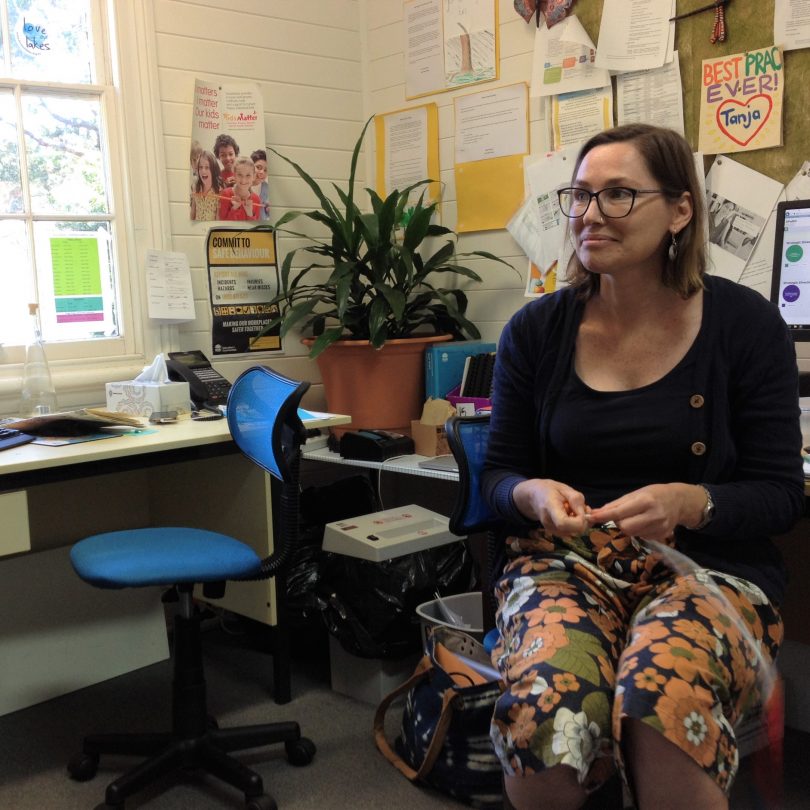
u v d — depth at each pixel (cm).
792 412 141
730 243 230
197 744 194
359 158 324
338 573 238
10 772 205
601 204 140
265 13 295
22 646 236
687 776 107
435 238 306
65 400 258
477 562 259
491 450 160
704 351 142
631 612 138
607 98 252
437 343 281
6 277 252
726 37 226
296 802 190
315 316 286
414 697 201
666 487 129
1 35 249
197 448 211
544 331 155
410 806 188
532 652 122
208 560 180
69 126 261
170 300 274
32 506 254
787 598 213
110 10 262
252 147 292
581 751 110
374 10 316
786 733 214
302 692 244
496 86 282
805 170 216
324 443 282
